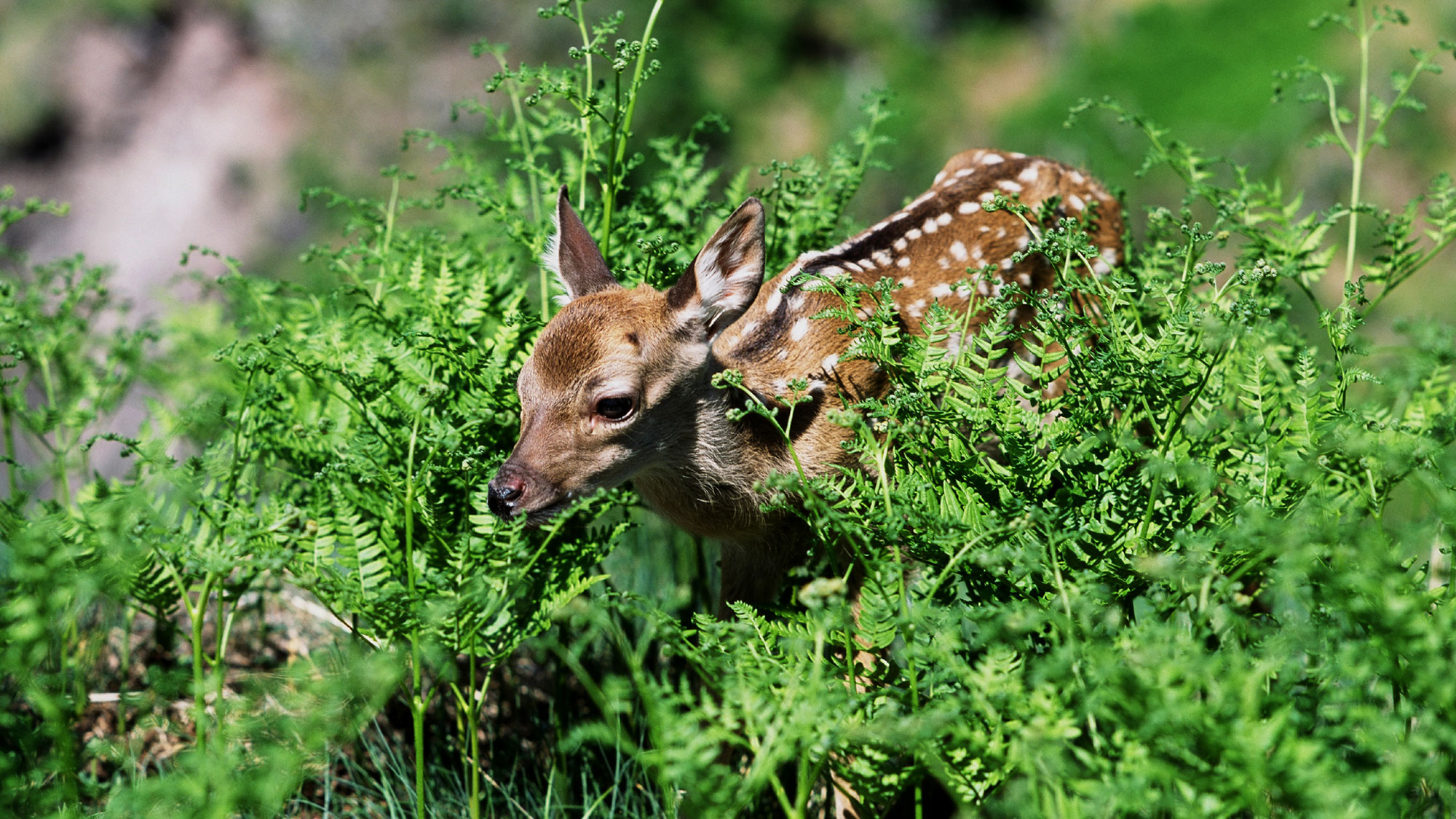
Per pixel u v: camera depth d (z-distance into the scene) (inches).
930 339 258.7
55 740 227.1
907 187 1334.9
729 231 287.9
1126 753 179.2
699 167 366.3
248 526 249.9
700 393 295.0
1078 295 340.2
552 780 266.8
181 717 302.0
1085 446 227.1
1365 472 236.7
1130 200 1218.6
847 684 226.1
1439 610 198.1
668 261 321.7
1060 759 178.9
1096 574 215.8
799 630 223.5
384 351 272.5
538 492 273.1
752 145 1432.1
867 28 1565.0
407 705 304.2
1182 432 245.4
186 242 1374.3
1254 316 240.7
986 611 198.2
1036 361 344.8
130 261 1380.4
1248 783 168.4
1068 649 180.2
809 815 261.4
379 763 269.6
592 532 281.3
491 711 308.7
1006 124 1445.6
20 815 212.5
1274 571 210.2
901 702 211.2
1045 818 177.2
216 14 1462.8
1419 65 313.9
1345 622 197.5
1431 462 229.1
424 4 1466.5
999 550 203.9
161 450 263.6
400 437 273.7
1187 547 204.8
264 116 1416.1
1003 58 1544.0
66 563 227.3
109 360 358.9
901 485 233.1
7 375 443.5
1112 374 242.1
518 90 354.6
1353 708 177.9
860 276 321.7
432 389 258.5
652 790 267.3
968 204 349.7
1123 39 1469.0
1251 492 232.2
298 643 338.0
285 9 1444.4
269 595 349.1
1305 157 1202.0
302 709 233.6
